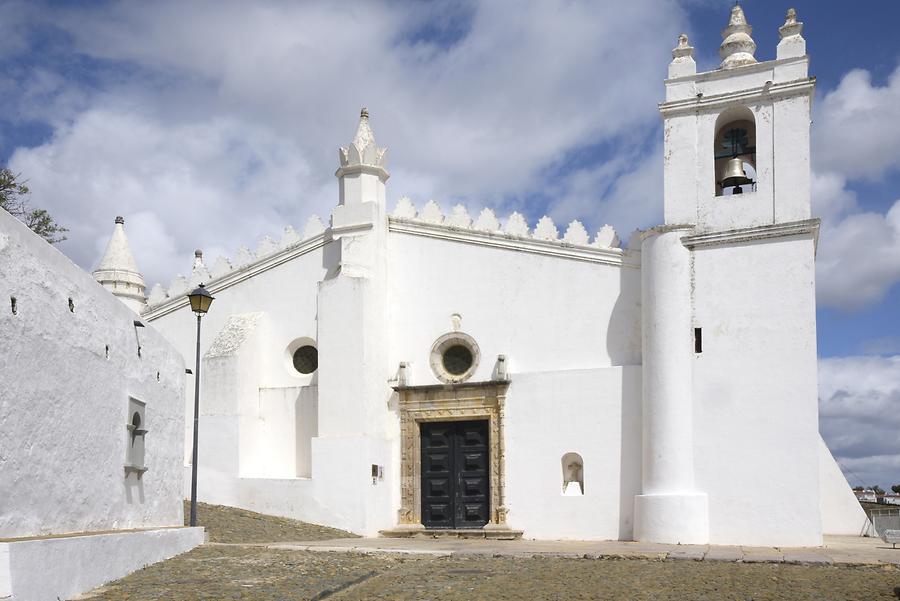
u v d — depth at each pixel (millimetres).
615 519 24328
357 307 26828
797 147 23484
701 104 24531
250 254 30719
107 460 16234
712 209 24016
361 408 26266
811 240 22828
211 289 31016
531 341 26500
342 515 25844
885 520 30125
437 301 27781
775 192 23484
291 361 29406
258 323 29328
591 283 26078
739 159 24812
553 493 25203
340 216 28156
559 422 25406
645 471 23469
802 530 21828
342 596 13203
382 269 28078
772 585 14188
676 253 23844
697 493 22750
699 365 23312
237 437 27609
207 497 27484
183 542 18203
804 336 22547
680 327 23516
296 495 26469
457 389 26797
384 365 27656
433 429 27250
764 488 22297
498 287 27141
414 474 27047
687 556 18000
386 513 26703
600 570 16109
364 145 28438
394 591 13617
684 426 23094
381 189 28734
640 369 24594
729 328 23203
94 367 15719
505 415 26109
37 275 13570
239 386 27984
